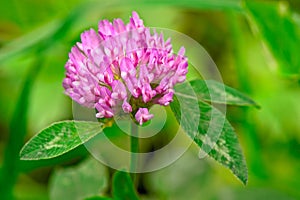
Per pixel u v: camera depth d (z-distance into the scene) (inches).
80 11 12.5
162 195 11.8
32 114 13.2
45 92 13.5
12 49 12.8
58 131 8.5
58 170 11.5
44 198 12.8
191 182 11.9
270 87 13.2
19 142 12.0
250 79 13.4
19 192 12.8
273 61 11.4
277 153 12.7
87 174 11.5
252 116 12.5
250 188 11.7
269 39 11.6
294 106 13.0
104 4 12.6
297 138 12.7
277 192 11.6
